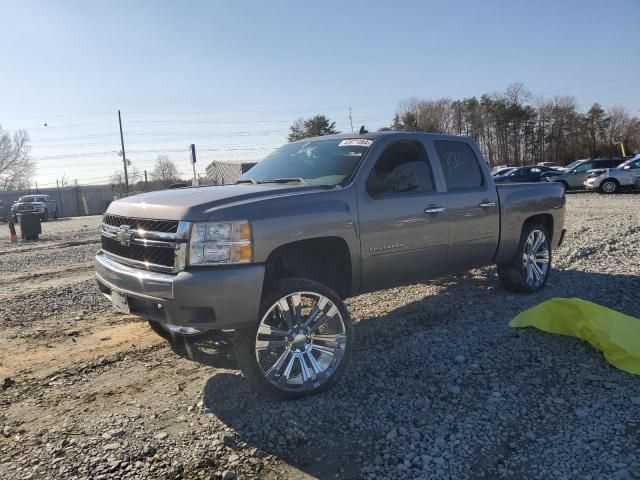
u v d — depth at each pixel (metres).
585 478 2.80
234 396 3.91
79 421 3.61
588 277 7.11
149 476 2.95
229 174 49.38
